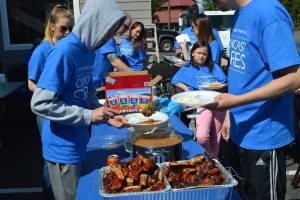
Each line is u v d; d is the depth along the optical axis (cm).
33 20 700
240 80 175
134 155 184
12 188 391
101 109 183
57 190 197
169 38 1936
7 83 582
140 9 734
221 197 145
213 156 295
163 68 579
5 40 697
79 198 163
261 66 167
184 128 262
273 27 157
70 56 178
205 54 349
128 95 257
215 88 324
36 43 604
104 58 390
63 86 179
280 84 156
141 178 148
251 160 178
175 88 375
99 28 177
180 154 184
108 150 223
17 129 597
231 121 188
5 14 688
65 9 302
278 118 173
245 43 168
